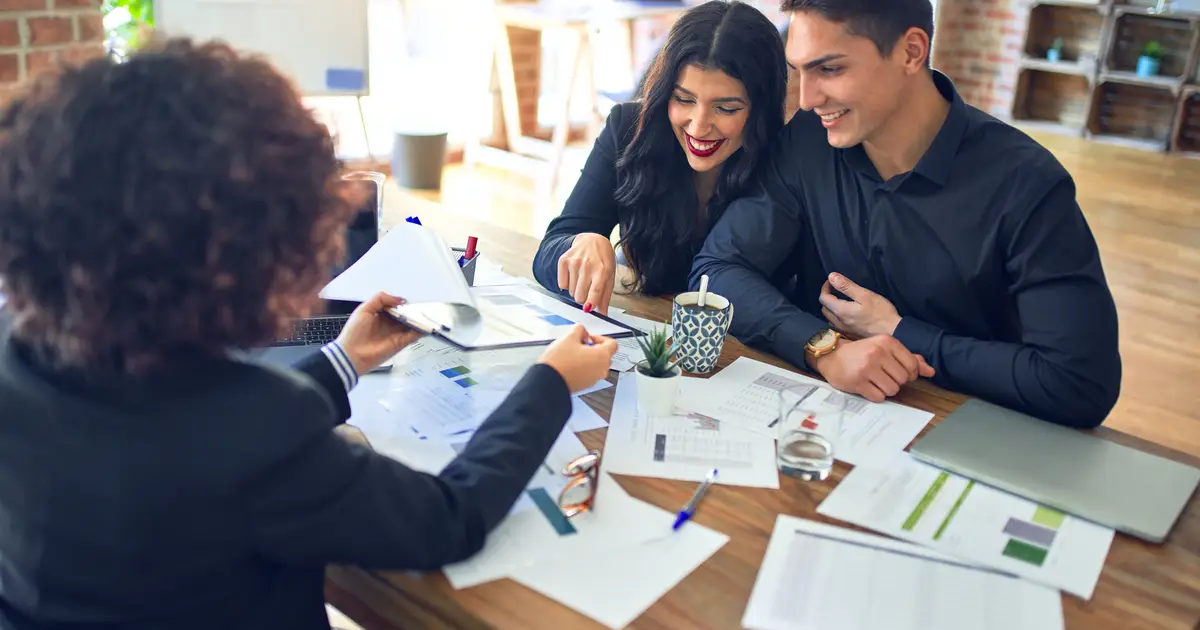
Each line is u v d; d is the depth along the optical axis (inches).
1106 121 260.4
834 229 70.2
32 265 29.7
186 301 30.1
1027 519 45.5
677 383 53.0
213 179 29.4
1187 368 134.5
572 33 234.7
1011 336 67.6
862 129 62.2
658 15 206.4
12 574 33.2
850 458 50.3
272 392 32.8
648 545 42.1
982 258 63.5
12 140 29.8
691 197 75.8
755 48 68.2
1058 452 51.4
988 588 40.4
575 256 68.1
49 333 30.6
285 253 31.9
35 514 31.6
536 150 216.2
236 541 32.4
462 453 42.1
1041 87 270.2
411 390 54.5
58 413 31.1
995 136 63.7
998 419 54.8
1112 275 165.8
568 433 50.8
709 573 40.5
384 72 202.2
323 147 33.1
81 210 28.7
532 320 58.9
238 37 130.6
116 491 30.6
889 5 58.3
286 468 32.5
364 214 65.5
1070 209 60.7
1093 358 56.3
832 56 59.5
